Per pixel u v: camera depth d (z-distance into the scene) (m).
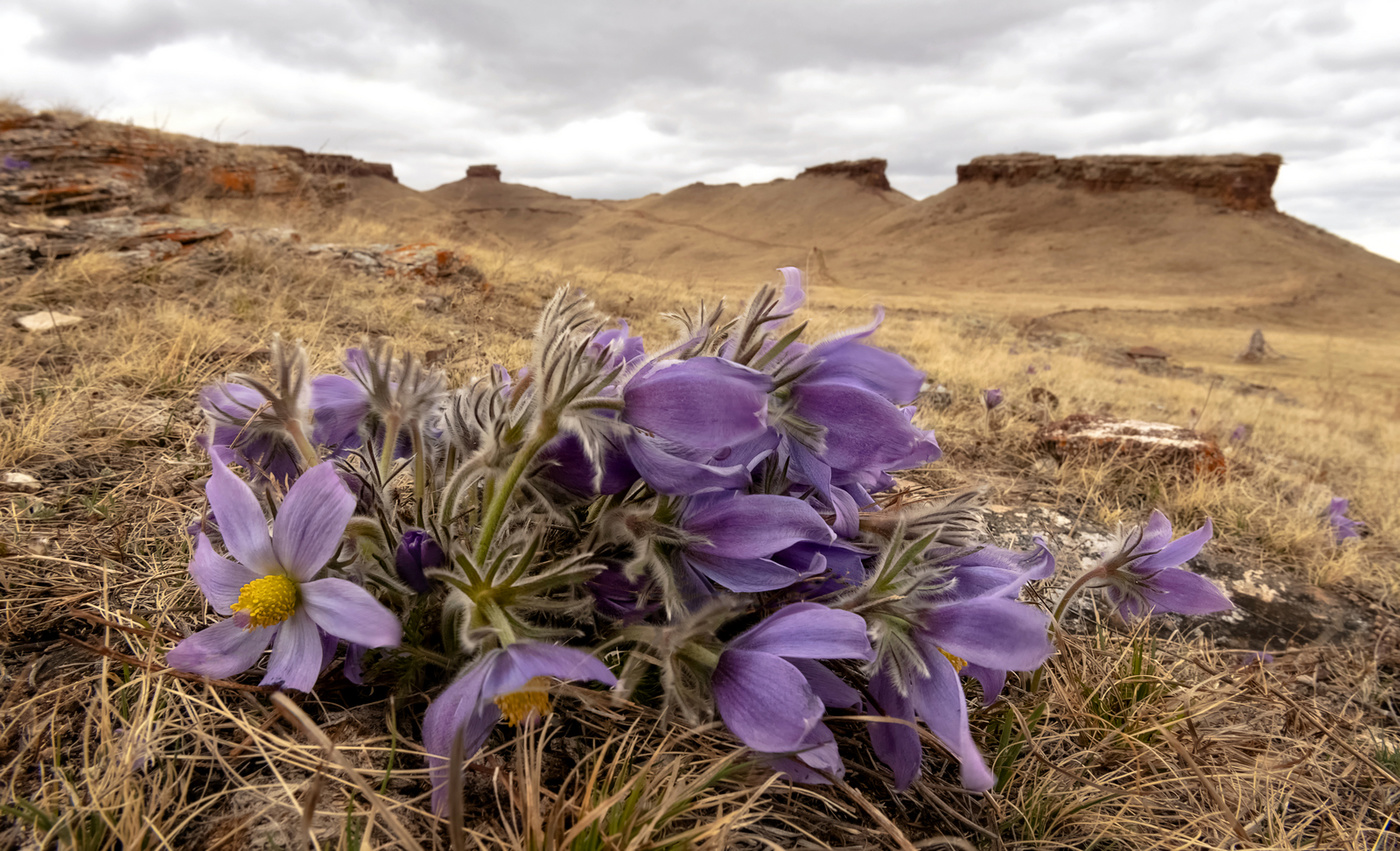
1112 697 0.33
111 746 0.22
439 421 0.29
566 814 0.22
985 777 0.20
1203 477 0.70
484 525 0.22
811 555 0.24
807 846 0.23
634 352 0.28
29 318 0.66
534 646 0.19
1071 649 0.36
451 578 0.20
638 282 1.76
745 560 0.23
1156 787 0.29
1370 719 0.39
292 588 0.21
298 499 0.21
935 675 0.22
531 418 0.22
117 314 0.71
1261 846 0.26
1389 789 0.33
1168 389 2.00
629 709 0.25
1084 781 0.28
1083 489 0.67
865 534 0.28
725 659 0.21
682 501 0.23
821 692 0.22
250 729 0.22
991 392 0.80
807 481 0.26
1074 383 1.33
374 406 0.26
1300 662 0.44
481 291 1.18
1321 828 0.30
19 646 0.27
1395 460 1.23
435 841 0.21
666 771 0.23
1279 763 0.32
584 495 0.23
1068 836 0.26
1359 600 0.55
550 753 0.24
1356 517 0.81
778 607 0.25
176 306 0.75
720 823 0.21
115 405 0.50
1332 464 1.11
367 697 0.25
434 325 0.89
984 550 0.27
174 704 0.24
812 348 0.24
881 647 0.22
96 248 0.93
